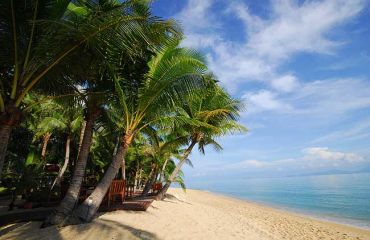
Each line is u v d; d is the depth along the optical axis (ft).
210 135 57.00
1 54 22.00
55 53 21.79
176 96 30.94
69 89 28.48
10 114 19.97
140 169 96.22
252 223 49.67
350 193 170.19
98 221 27.12
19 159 60.13
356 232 53.72
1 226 24.99
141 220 30.14
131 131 30.76
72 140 67.82
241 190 265.34
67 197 26.50
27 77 21.34
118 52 23.89
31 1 21.33
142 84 30.96
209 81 34.37
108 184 28.55
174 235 26.40
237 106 54.13
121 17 20.43
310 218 75.77
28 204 38.04
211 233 29.99
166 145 61.87
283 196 171.32
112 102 31.48
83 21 21.62
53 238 21.49
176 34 22.40
